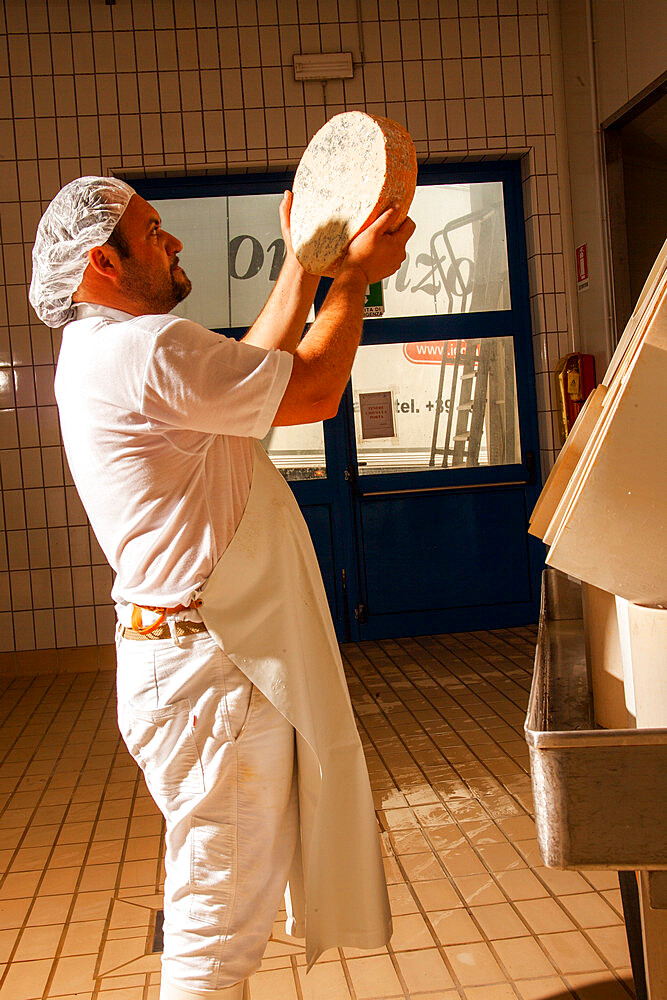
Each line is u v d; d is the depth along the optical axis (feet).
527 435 17.15
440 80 16.26
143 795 10.17
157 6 15.78
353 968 6.49
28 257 15.80
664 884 2.99
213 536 4.31
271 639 4.39
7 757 11.74
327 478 16.90
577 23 15.74
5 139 15.72
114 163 15.88
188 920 4.41
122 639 4.62
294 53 16.01
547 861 2.72
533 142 16.46
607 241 15.35
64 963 6.74
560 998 5.96
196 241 16.53
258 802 4.41
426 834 8.64
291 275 5.44
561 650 4.69
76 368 4.29
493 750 10.75
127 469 4.26
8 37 15.67
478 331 17.04
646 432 2.85
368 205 4.64
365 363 16.88
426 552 17.07
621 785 2.68
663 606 3.04
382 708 12.76
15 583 16.15
